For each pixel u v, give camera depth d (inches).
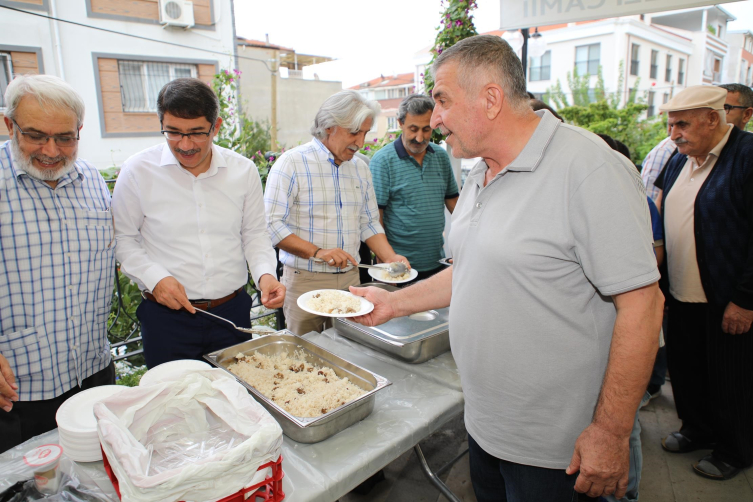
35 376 51.7
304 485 37.4
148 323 63.1
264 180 119.6
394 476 84.0
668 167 84.9
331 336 69.1
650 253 35.5
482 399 45.1
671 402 107.1
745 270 69.7
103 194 58.4
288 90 458.9
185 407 36.9
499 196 41.2
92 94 286.8
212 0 313.9
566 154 37.6
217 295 64.7
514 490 45.3
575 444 39.2
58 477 33.6
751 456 80.4
